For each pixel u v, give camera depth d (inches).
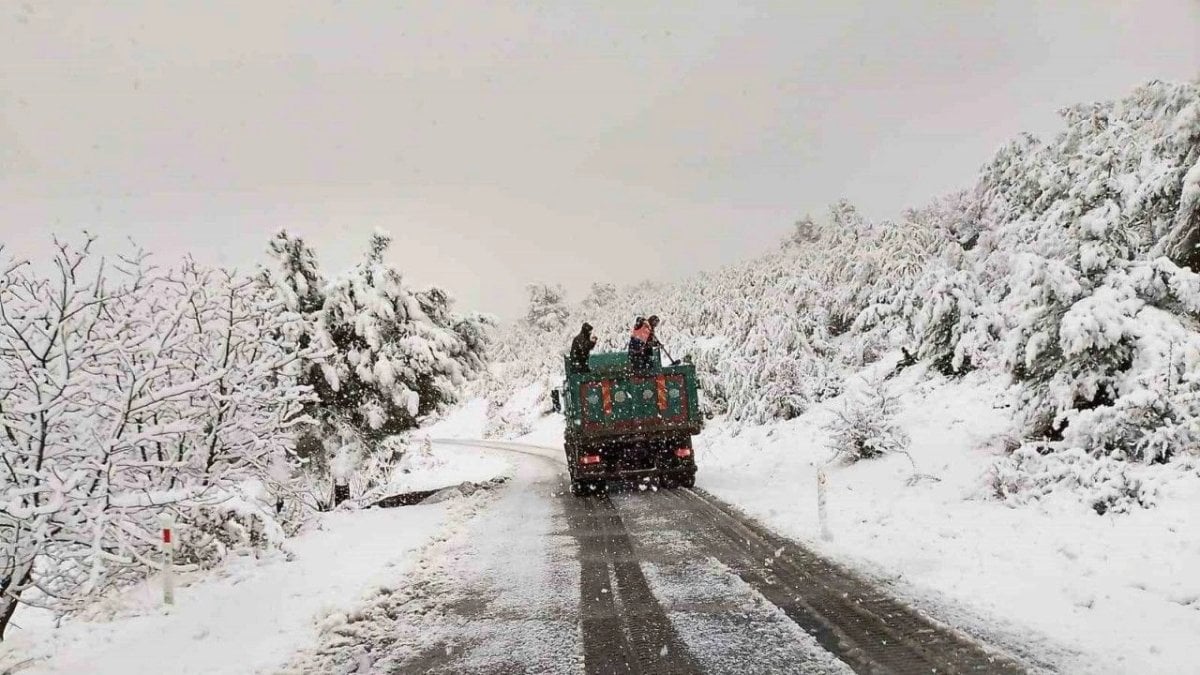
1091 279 452.4
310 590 314.8
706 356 1136.8
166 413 347.9
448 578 331.3
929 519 378.6
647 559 346.0
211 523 368.8
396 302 613.3
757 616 250.4
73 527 260.1
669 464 588.4
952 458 506.3
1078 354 427.5
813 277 1296.8
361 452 593.9
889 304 936.3
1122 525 316.5
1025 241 753.6
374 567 354.9
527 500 582.6
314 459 570.3
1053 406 443.5
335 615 275.6
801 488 527.8
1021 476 391.5
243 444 382.3
